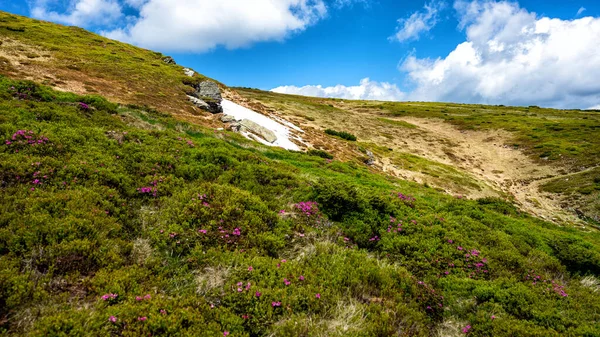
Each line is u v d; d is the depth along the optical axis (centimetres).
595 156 5672
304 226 978
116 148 1224
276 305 595
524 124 9188
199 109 4072
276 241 841
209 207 899
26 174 832
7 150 935
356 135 7156
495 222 1371
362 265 798
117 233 737
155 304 534
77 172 928
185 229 797
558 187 4662
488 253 1026
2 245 577
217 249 754
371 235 1037
